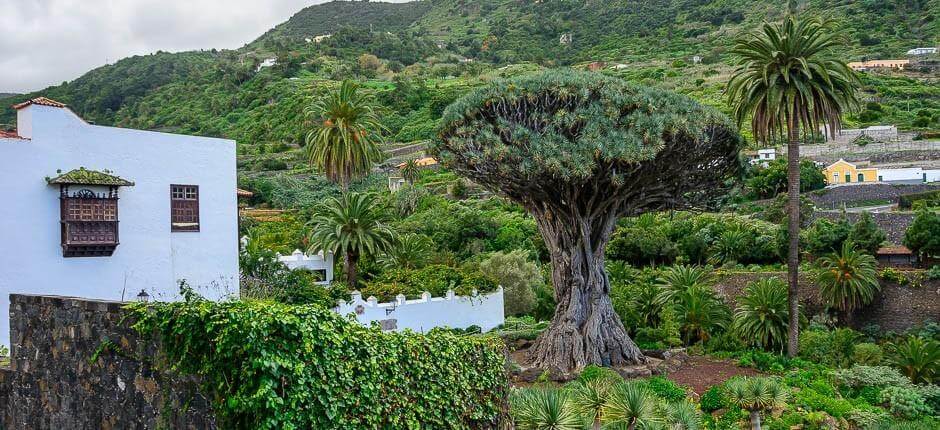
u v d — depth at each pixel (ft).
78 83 565.94
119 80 563.89
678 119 109.50
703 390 107.34
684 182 125.39
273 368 33.53
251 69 552.82
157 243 89.20
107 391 40.91
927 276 155.53
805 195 259.80
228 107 481.05
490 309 153.38
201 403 35.14
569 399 63.82
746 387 82.02
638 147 104.78
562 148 105.81
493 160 108.99
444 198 297.74
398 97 478.59
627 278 189.26
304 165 356.18
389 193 322.96
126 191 86.17
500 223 247.91
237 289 98.53
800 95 127.54
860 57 482.69
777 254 198.18
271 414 33.50
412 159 344.90
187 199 93.15
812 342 130.52
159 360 37.14
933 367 118.83
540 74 116.26
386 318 130.62
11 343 50.44
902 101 392.27
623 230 223.10
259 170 355.77
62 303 45.39
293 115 431.43
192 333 34.91
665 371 117.29
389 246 174.50
